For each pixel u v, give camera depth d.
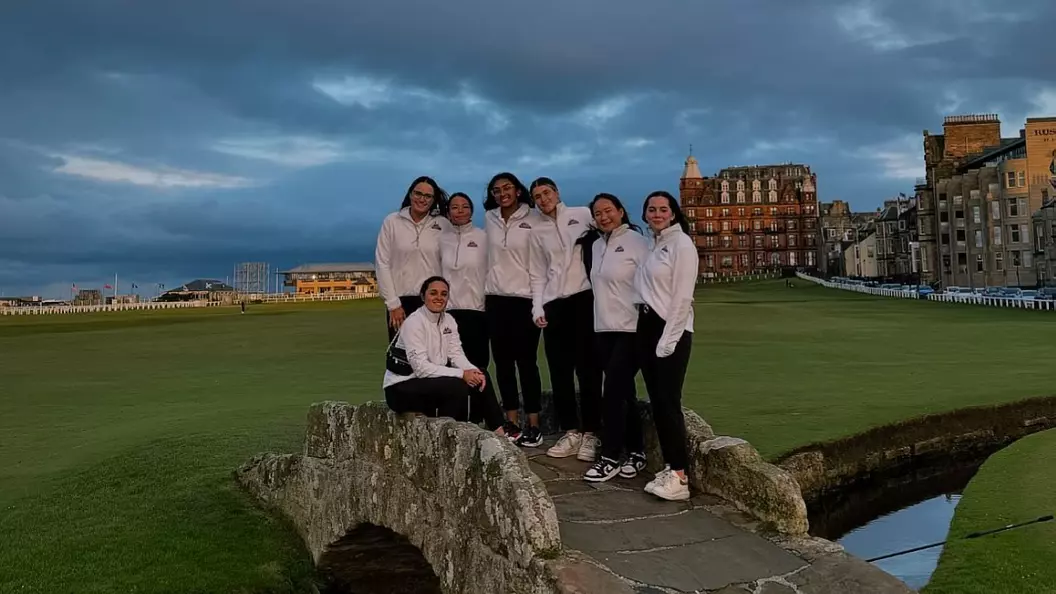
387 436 7.00
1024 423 15.26
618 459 6.65
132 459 12.33
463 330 8.21
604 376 6.79
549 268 7.69
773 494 5.47
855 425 13.62
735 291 89.38
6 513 9.92
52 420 16.41
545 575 4.56
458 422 6.08
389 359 6.99
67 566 8.12
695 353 26.69
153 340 37.97
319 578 8.34
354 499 7.56
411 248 8.22
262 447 12.95
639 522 5.58
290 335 39.62
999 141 89.12
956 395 16.36
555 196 7.68
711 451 6.14
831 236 153.12
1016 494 9.64
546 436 8.66
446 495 5.88
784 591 4.54
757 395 17.14
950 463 14.15
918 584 8.38
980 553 7.72
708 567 4.83
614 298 6.64
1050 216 71.94
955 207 85.38
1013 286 77.06
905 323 39.59
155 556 8.42
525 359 8.06
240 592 7.69
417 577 8.62
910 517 11.77
